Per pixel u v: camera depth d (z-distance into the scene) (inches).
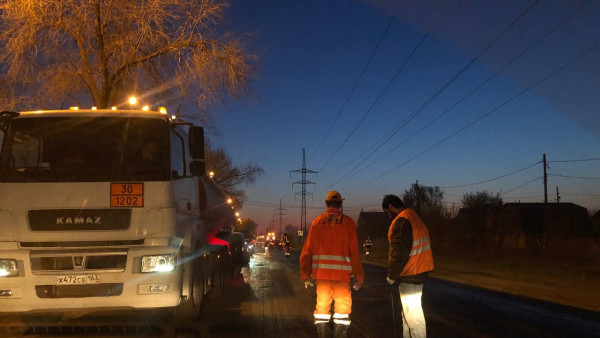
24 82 557.6
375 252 1857.8
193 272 322.3
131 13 564.4
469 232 1529.3
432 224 1582.2
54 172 270.2
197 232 332.2
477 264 1026.7
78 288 258.5
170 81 616.1
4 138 275.9
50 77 566.6
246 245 995.3
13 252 256.7
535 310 405.1
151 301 263.7
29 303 254.8
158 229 270.7
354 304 418.3
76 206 265.3
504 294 516.7
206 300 388.5
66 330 293.9
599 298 493.4
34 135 278.2
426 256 230.5
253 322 328.8
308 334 292.0
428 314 372.8
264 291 513.0
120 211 268.5
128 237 267.1
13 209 262.2
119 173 273.9
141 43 583.8
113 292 260.7
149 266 264.8
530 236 1347.2
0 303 254.4
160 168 279.7
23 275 255.0
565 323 346.3
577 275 755.4
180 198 300.0
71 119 282.2
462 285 603.2
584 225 1237.1
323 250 231.3
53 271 257.4
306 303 422.0
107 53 575.8
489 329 319.3
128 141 282.2
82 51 565.9
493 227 1556.3
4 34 524.1
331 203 240.2
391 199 242.8
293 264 1058.7
